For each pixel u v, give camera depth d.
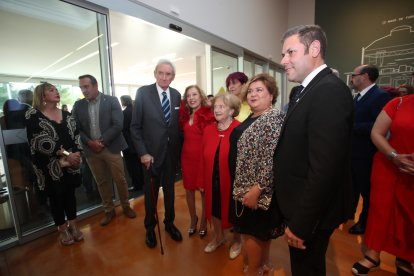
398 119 1.30
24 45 2.11
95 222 2.37
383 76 5.12
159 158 1.87
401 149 1.29
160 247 1.91
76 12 2.20
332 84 0.76
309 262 0.89
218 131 1.65
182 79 10.60
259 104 1.20
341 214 0.86
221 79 4.04
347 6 5.42
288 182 0.86
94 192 2.72
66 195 1.99
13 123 1.96
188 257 1.78
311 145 0.75
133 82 11.02
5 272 1.66
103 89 2.48
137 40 4.36
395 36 4.93
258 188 1.05
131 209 2.50
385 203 1.41
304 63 0.85
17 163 2.03
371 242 1.49
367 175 1.99
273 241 1.99
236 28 4.20
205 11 3.42
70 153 1.92
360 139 1.98
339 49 5.58
